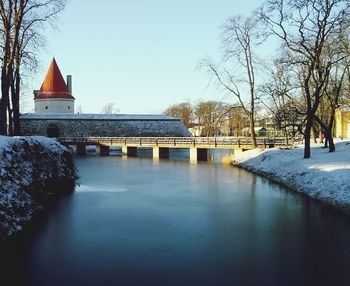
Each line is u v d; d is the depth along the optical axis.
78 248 11.73
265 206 17.58
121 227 14.05
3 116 22.28
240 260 10.80
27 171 16.80
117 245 12.05
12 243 12.10
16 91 27.02
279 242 12.36
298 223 14.53
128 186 23.70
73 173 26.27
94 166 37.34
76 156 52.34
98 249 11.68
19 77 27.25
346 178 18.48
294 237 12.84
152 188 22.94
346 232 13.31
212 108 89.38
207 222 14.84
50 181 19.80
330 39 30.14
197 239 12.70
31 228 13.75
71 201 18.70
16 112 26.97
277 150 33.81
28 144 18.50
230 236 12.98
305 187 20.69
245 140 42.19
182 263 10.59
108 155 54.66
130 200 19.06
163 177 28.30
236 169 33.94
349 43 29.31
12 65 24.25
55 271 10.05
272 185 23.84
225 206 17.66
